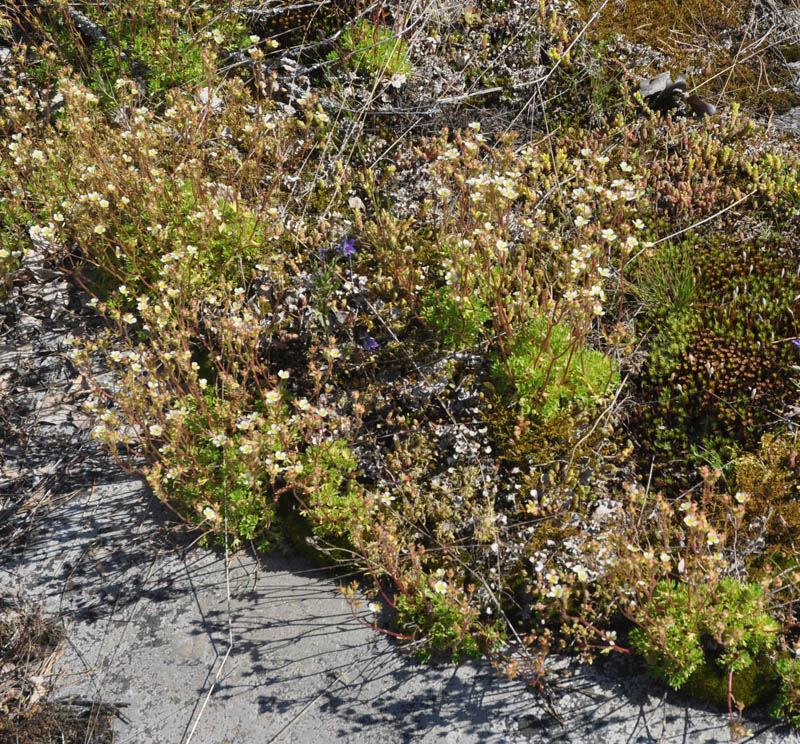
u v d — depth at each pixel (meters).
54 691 1.11
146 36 1.41
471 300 1.21
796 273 1.24
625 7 1.46
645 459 1.18
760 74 1.42
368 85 1.39
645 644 1.09
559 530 1.15
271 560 1.17
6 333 1.29
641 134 1.35
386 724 1.09
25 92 1.33
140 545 1.17
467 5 1.43
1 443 1.23
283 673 1.11
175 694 1.10
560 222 1.29
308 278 1.27
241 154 1.35
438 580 1.09
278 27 1.44
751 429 1.17
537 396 1.19
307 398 1.22
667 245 1.27
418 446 1.19
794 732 1.08
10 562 1.17
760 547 1.13
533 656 1.11
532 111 1.37
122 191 1.28
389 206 1.32
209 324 1.22
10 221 1.33
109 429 1.16
